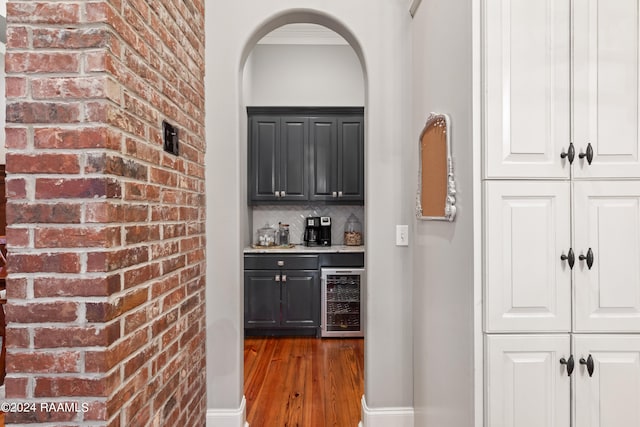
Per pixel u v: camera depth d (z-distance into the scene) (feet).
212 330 6.86
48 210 3.42
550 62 4.29
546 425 4.24
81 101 3.45
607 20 4.30
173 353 5.15
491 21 4.26
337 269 12.02
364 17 6.95
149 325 4.38
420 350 6.46
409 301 6.93
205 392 6.74
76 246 3.42
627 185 4.28
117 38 3.67
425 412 6.17
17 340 3.40
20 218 3.42
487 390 4.25
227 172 6.91
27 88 3.43
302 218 13.83
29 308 3.41
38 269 3.41
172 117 5.18
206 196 6.88
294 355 10.73
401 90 6.95
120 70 3.73
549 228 4.28
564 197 4.28
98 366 3.41
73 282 3.42
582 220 4.27
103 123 3.45
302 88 13.91
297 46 13.89
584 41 4.29
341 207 13.87
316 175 12.86
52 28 3.45
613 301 4.25
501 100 4.26
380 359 6.91
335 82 13.94
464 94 4.60
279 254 12.10
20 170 3.42
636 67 4.31
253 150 12.75
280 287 12.13
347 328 12.26
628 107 4.31
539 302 4.25
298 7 6.88
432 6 5.78
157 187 4.65
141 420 4.14
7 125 3.42
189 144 5.90
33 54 3.44
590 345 4.25
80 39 3.45
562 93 4.29
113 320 3.56
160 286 4.71
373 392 6.89
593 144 4.29
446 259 5.23
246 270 12.10
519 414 4.24
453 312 4.97
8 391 3.39
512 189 4.26
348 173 12.86
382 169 6.94
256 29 6.89
